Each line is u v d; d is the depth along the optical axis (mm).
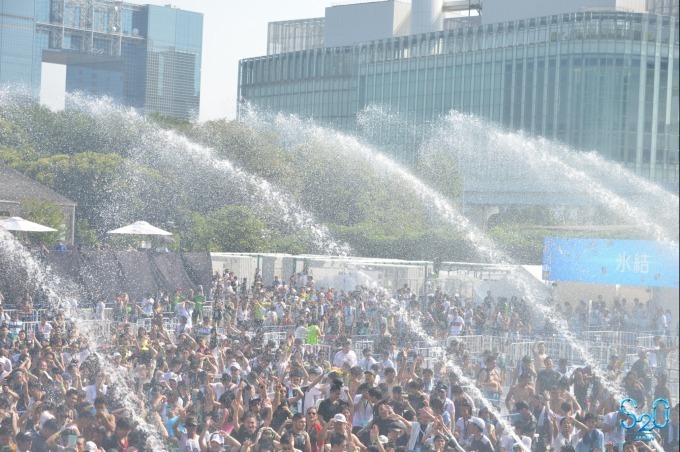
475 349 47906
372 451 19516
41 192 100312
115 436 22906
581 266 47156
